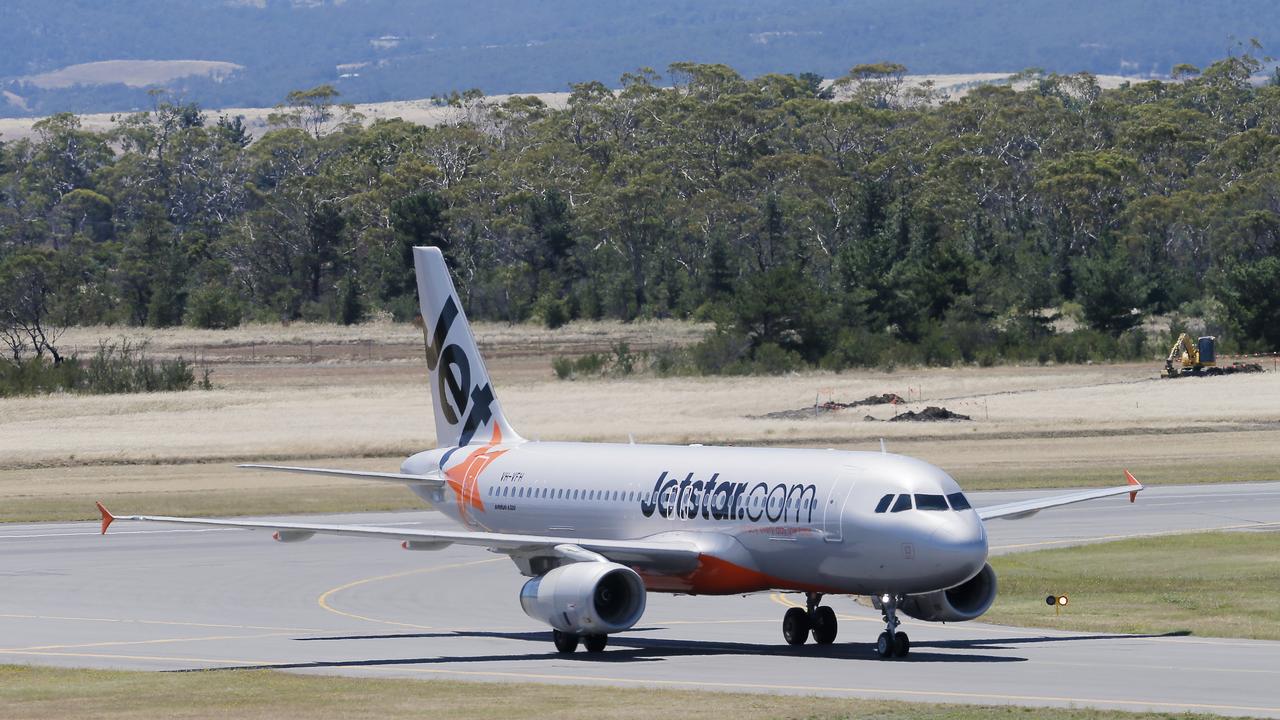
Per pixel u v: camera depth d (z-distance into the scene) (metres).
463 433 175.12
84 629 153.75
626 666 126.56
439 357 177.75
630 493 147.38
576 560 136.12
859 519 128.00
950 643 139.62
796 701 104.56
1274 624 148.88
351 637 148.50
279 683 118.06
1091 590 176.62
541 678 119.81
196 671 125.31
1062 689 109.81
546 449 161.62
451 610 169.12
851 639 144.62
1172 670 119.19
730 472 140.50
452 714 102.00
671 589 143.25
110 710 106.12
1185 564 196.00
